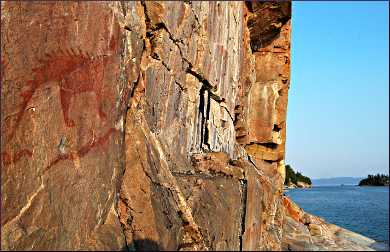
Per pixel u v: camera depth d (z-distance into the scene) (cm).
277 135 2433
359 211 4078
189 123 1348
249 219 1102
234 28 1773
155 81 1117
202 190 1068
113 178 893
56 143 765
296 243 1195
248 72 2145
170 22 1158
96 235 816
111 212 880
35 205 716
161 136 1148
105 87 881
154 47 1116
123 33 943
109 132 891
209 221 1001
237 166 1248
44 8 745
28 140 714
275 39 2472
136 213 905
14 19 696
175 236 909
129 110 1001
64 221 761
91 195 827
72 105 801
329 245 1237
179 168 1183
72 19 798
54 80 765
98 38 859
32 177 718
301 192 9325
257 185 1220
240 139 2145
